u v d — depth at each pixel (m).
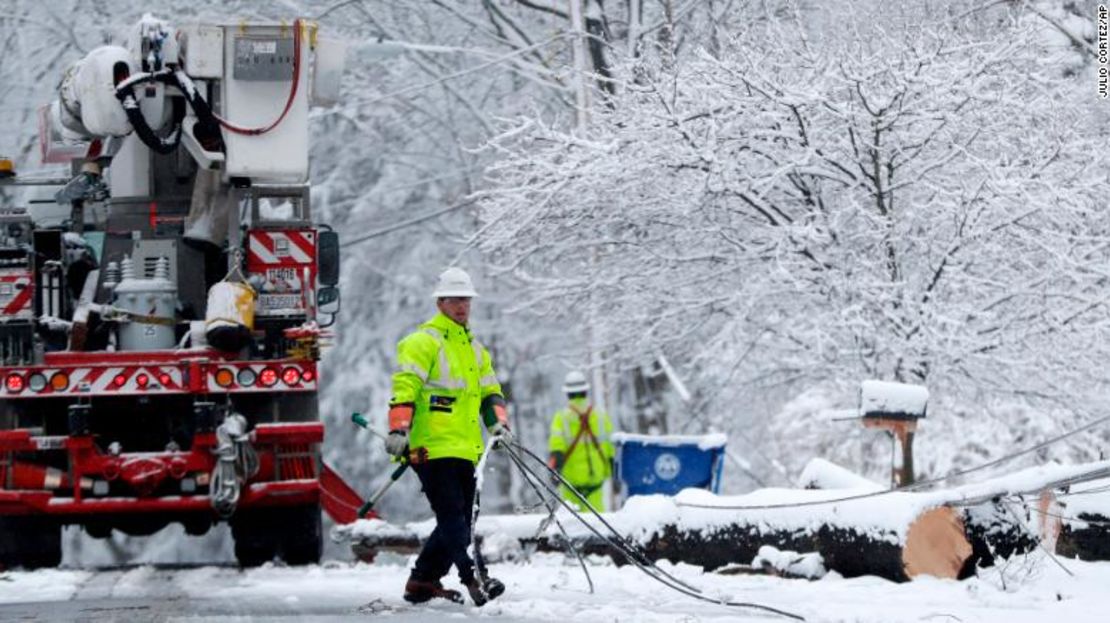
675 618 21.77
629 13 60.34
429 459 23.84
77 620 21.84
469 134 71.19
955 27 45.19
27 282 31.88
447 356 23.95
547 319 54.09
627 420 72.25
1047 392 43.50
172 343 32.12
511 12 68.19
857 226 43.81
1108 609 23.17
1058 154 41.03
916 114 41.53
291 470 31.31
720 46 51.06
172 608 23.78
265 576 30.17
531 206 46.12
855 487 30.19
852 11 41.84
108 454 30.61
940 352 41.31
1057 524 28.58
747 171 43.94
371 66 69.56
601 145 43.94
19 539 31.75
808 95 41.41
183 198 33.75
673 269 47.00
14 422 30.89
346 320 77.94
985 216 41.47
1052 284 42.03
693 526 28.86
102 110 32.12
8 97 69.94
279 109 32.94
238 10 68.00
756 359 48.62
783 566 27.44
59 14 69.06
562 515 30.77
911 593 25.30
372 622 21.52
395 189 73.38
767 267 44.62
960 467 50.81
